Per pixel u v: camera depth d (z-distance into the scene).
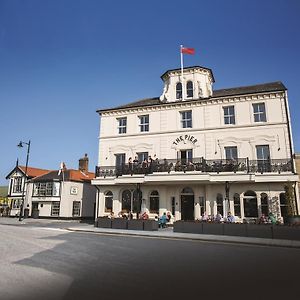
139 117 27.03
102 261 8.78
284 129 22.02
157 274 7.20
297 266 8.30
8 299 5.30
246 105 23.41
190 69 26.45
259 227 15.35
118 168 25.17
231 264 8.50
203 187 23.06
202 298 5.45
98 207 26.02
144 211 24.17
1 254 9.91
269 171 21.02
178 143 24.83
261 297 5.54
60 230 19.53
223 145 23.38
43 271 7.45
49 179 34.97
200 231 17.05
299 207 20.48
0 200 40.38
